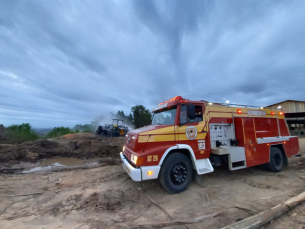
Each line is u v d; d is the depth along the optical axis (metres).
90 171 6.13
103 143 11.83
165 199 3.83
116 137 17.05
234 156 4.82
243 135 5.12
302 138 17.88
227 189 4.36
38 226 2.75
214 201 3.68
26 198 3.85
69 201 3.71
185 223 2.81
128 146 4.66
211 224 2.77
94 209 3.36
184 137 4.38
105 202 3.67
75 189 4.41
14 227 2.71
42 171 6.27
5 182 4.91
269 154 5.68
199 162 4.54
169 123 4.59
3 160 7.30
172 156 4.14
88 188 4.48
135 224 2.82
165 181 3.97
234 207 3.35
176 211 3.28
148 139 3.95
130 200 3.79
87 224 2.82
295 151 6.65
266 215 2.72
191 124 4.55
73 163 7.66
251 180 5.04
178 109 4.46
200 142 4.61
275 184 4.66
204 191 4.25
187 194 4.09
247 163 5.08
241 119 5.22
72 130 22.59
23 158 7.86
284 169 6.27
